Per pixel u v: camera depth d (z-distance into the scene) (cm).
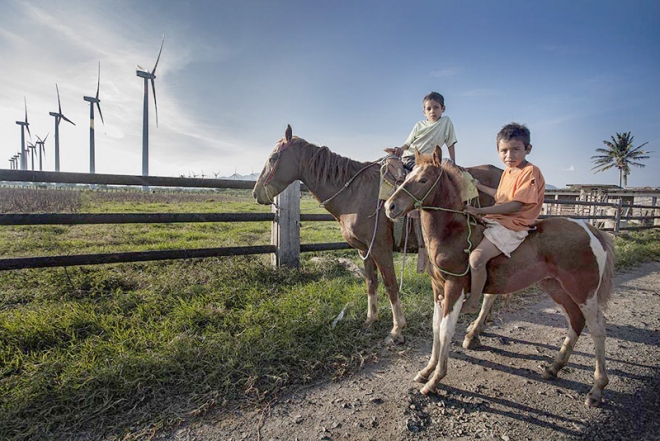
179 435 217
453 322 263
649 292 558
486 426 231
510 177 275
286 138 382
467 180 284
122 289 442
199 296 411
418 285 505
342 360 308
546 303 490
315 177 379
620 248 855
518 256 261
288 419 234
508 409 251
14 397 234
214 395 252
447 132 397
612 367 315
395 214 258
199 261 565
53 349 294
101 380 252
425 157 269
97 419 227
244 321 353
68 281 443
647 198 2069
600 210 1881
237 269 499
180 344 298
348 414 240
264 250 510
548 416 244
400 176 336
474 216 267
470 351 344
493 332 390
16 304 384
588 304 264
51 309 355
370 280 379
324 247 554
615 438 223
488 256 255
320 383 278
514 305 477
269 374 278
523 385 283
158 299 400
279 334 327
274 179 381
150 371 267
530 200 255
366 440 216
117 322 340
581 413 248
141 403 243
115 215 394
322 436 218
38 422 220
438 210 267
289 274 505
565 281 266
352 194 366
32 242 654
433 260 270
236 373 277
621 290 568
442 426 231
